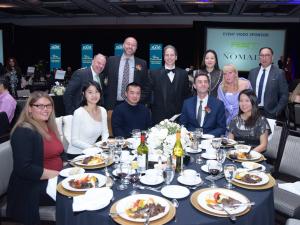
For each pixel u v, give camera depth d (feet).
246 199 5.38
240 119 10.07
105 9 38.99
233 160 7.61
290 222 6.34
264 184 6.13
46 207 7.13
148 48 45.60
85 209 5.04
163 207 5.05
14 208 7.10
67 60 48.06
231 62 40.55
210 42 40.29
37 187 7.07
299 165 8.86
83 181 6.00
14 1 33.88
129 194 5.72
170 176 6.19
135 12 40.91
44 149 7.70
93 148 8.29
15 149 7.05
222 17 42.80
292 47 39.81
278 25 39.40
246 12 38.81
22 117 7.52
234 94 12.18
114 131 10.82
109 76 13.52
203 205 5.17
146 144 7.66
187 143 7.92
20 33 45.68
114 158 7.54
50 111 7.86
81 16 45.21
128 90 10.62
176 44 44.86
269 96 13.51
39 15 44.34
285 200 7.85
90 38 46.75
